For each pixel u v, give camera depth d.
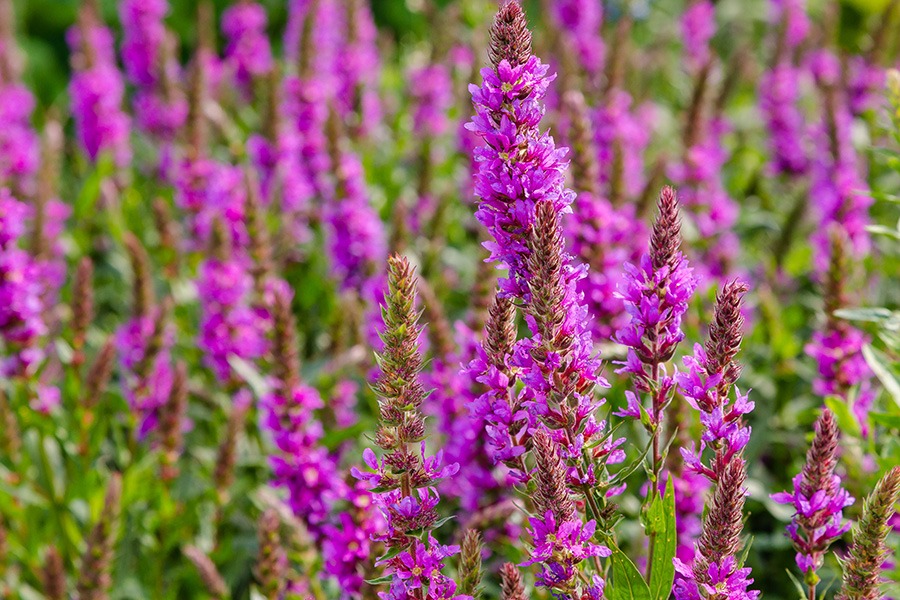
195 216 1.91
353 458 1.44
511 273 1.10
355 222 1.72
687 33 2.56
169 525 1.44
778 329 1.55
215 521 1.43
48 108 3.26
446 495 1.36
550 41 2.22
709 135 2.04
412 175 2.17
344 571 1.24
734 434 1.09
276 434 1.33
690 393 1.09
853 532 1.09
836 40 2.90
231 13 2.53
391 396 1.09
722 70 2.52
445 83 2.23
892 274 1.79
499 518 1.29
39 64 3.37
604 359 1.36
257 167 1.90
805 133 2.13
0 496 1.45
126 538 1.43
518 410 1.12
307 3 2.33
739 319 1.08
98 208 2.09
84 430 1.46
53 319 1.75
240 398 1.52
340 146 1.71
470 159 1.90
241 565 1.45
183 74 2.61
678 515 1.27
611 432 1.11
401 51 3.18
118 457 1.54
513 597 1.08
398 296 1.08
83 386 1.46
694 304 1.47
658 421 1.10
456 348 1.38
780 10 2.64
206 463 1.52
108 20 3.49
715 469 1.10
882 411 1.29
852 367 1.36
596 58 2.43
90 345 1.75
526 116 1.09
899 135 1.30
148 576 1.46
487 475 1.30
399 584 1.10
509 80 1.09
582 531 1.09
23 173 2.09
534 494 1.10
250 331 1.56
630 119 1.97
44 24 3.56
